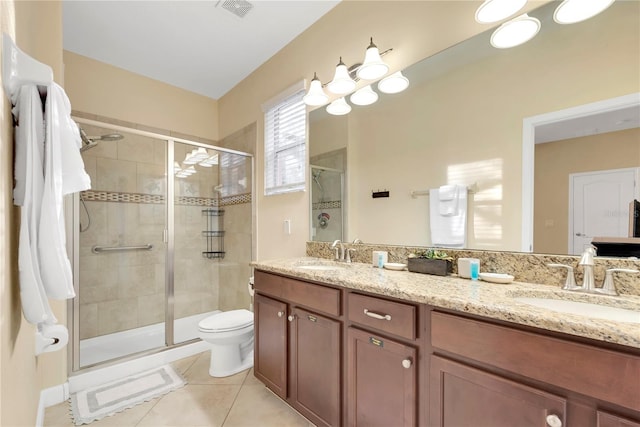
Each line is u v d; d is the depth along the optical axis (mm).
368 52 1628
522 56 1281
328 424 1395
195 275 3064
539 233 1236
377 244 1820
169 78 2963
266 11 2078
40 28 1661
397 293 1104
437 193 1558
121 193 2568
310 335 1495
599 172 1100
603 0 1079
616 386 684
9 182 985
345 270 1568
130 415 1637
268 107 2613
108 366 2031
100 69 2635
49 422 1574
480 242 1404
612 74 1079
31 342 1327
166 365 2242
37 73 1032
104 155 2477
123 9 2008
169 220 2768
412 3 1646
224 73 2891
